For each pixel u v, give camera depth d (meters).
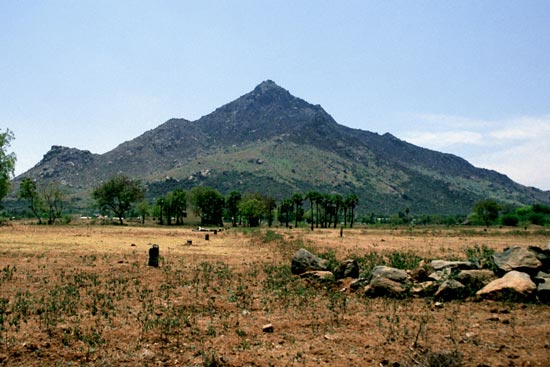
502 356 7.24
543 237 43.12
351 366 6.97
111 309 10.87
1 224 65.12
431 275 13.53
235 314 10.67
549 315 10.06
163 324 9.44
